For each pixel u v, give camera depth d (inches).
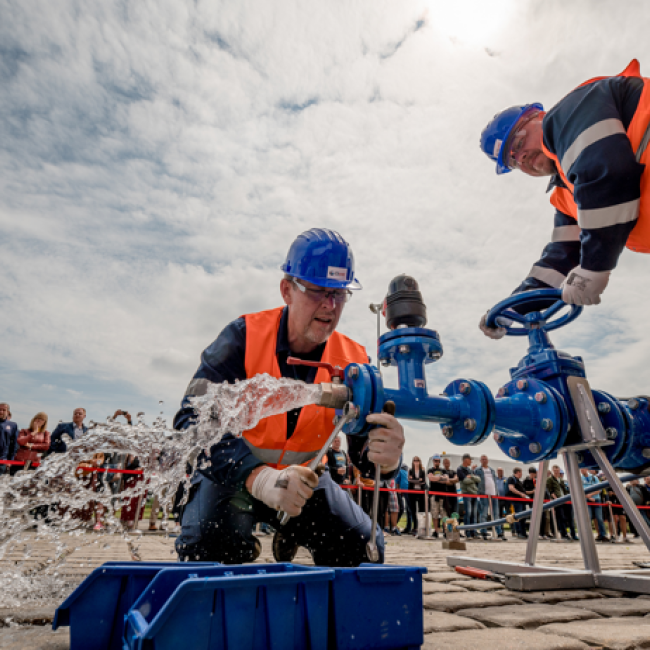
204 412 66.3
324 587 37.5
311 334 76.5
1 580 74.5
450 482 363.3
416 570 43.1
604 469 80.2
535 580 82.2
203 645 31.3
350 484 288.7
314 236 77.2
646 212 77.4
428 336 69.1
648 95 72.7
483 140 97.8
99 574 40.8
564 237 103.7
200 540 72.2
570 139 75.5
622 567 141.3
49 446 237.3
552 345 89.0
